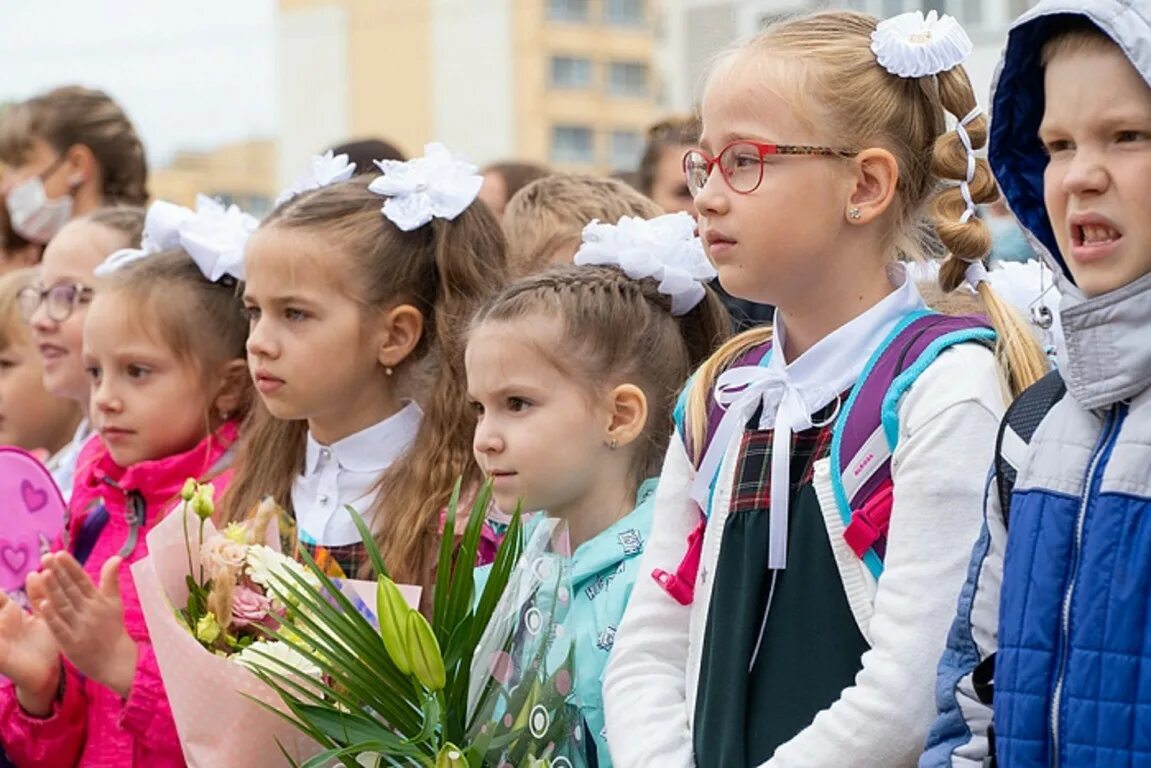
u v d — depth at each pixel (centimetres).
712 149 347
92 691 474
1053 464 284
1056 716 272
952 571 312
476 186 477
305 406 454
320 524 456
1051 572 278
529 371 404
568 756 364
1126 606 267
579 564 402
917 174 350
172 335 509
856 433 329
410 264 464
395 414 466
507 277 484
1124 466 274
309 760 333
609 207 540
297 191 501
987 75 786
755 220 338
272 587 362
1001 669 281
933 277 365
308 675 365
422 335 468
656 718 349
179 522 417
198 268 525
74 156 748
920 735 307
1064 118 283
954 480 314
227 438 516
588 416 407
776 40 349
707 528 351
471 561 356
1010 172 312
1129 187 275
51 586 434
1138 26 273
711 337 444
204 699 383
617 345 412
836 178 339
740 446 350
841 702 314
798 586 330
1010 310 339
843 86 341
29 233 749
